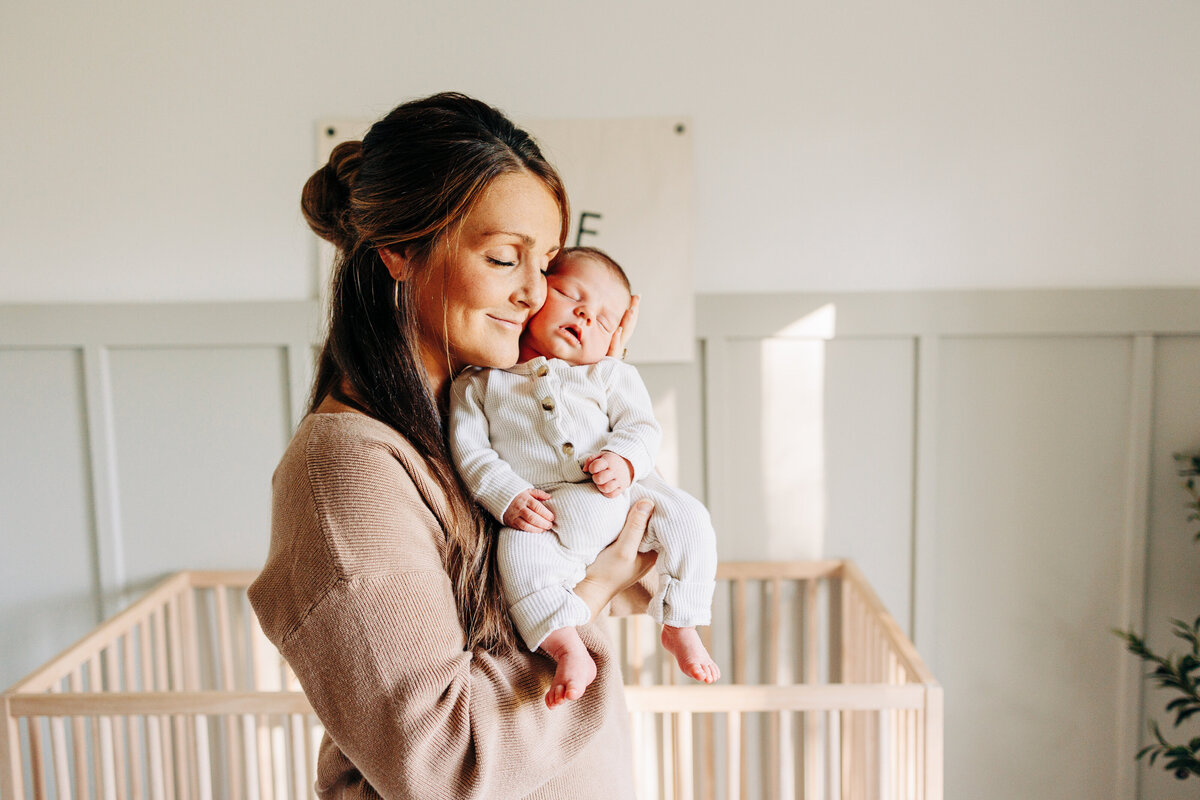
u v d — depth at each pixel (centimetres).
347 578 65
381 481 69
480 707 68
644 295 200
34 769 146
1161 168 196
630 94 197
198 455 205
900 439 206
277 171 198
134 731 166
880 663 178
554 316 95
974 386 204
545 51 196
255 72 195
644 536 92
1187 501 202
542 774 72
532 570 79
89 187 197
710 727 194
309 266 201
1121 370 201
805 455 207
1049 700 211
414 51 195
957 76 196
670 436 207
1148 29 192
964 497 207
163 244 200
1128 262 199
